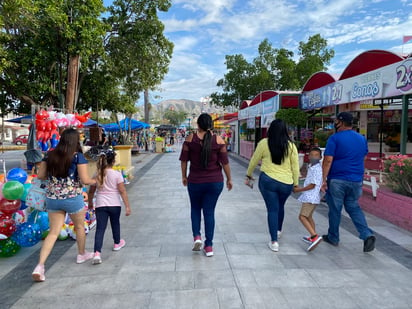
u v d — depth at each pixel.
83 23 10.07
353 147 3.89
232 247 4.09
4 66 9.41
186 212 5.96
